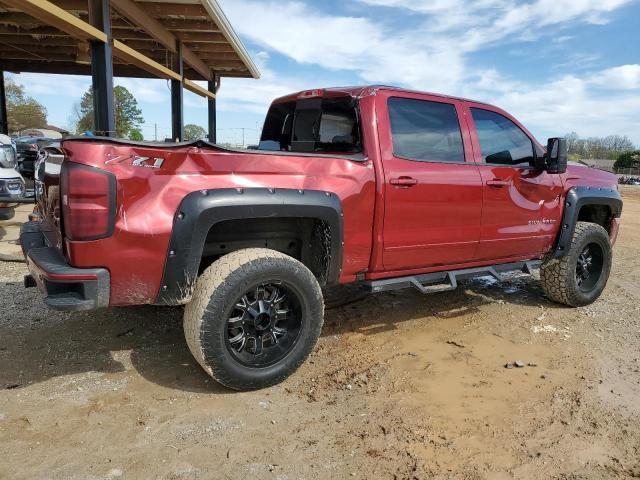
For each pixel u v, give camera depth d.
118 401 3.05
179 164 2.86
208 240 3.36
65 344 3.81
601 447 2.77
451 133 4.14
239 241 3.47
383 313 4.86
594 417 3.07
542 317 4.91
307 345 3.33
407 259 3.90
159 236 2.80
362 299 5.26
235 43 10.69
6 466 2.42
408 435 2.81
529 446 2.76
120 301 2.82
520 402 3.23
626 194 29.48
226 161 3.00
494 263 4.59
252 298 3.16
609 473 2.56
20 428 2.72
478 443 2.77
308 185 3.28
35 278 3.11
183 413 2.95
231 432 2.78
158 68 9.35
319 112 4.21
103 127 7.41
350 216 3.50
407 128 3.88
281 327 3.34
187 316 3.03
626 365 3.85
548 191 4.75
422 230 3.89
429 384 3.43
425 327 4.53
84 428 2.75
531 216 4.64
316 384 3.38
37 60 13.56
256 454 2.60
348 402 3.16
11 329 4.03
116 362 3.56
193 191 2.88
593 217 5.74
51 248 3.19
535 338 4.34
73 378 3.31
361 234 3.59
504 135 4.55
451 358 3.88
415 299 5.34
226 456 2.57
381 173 3.62
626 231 11.40
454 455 2.65
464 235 4.16
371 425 2.91
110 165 2.67
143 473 2.42
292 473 2.47
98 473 2.40
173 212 2.83
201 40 10.60
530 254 4.83
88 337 3.96
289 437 2.76
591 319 4.90
